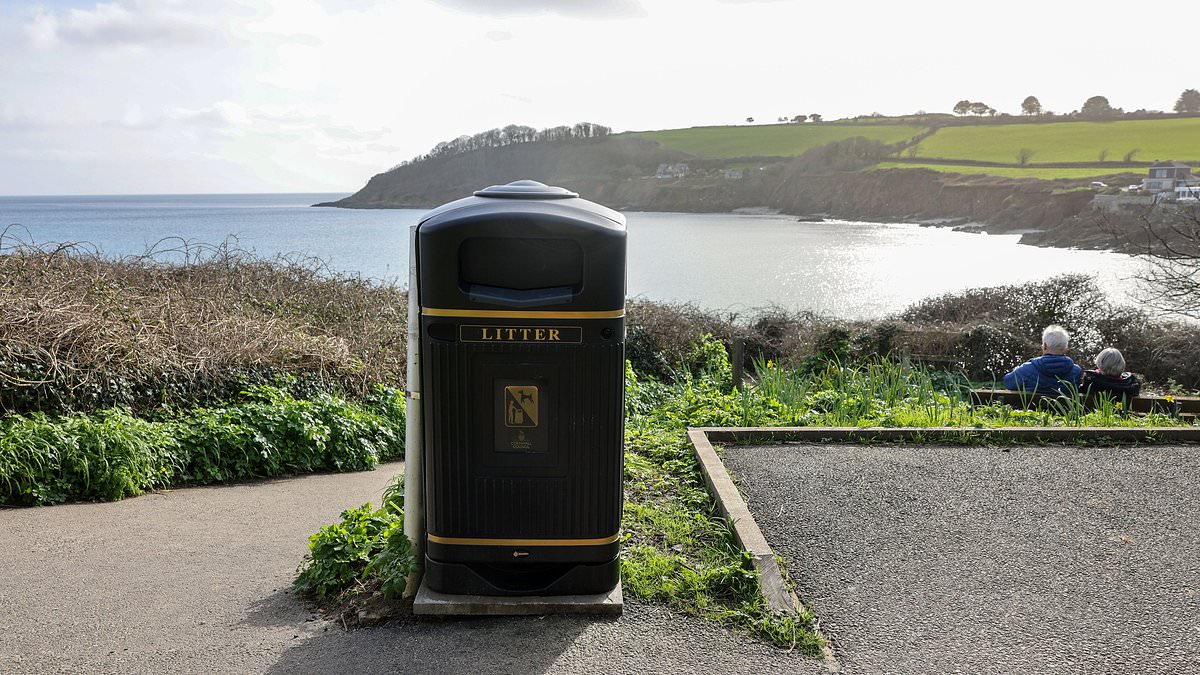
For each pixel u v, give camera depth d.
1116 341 14.86
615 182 166.00
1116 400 8.82
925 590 4.15
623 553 4.42
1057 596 4.09
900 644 3.64
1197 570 4.37
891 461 6.34
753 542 4.52
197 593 4.45
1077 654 3.55
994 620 3.84
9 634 3.86
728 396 9.38
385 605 3.91
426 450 3.76
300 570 4.44
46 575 4.79
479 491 3.76
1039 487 5.71
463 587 3.83
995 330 14.66
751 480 5.86
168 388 8.62
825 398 8.96
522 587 3.85
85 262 13.02
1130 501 5.43
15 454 6.60
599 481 3.78
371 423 9.38
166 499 7.02
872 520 5.09
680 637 3.65
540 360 3.67
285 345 10.24
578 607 3.81
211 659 3.53
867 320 16.81
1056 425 7.48
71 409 7.77
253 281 14.44
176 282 13.77
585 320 3.65
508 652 3.52
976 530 4.93
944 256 60.72
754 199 154.00
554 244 3.65
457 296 3.62
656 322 15.60
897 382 9.95
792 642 3.63
